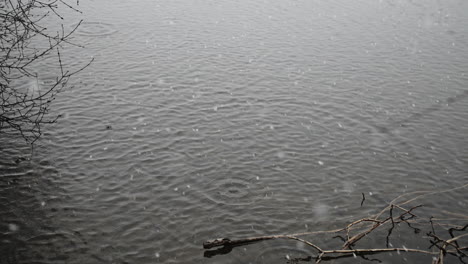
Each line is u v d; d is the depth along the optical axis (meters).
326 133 11.91
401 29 21.33
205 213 8.83
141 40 18.56
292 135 11.76
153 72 15.49
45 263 7.51
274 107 13.28
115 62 16.16
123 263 7.57
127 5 23.52
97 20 20.70
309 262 7.70
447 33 20.81
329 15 23.42
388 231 8.50
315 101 13.75
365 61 17.22
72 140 11.10
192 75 15.39
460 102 13.84
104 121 12.09
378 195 9.50
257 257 7.77
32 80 14.19
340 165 10.52
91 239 8.07
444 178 10.10
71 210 8.77
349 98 14.03
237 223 8.59
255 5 24.83
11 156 10.29
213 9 23.69
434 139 11.73
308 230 8.48
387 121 12.63
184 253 7.82
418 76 15.85
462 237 8.34
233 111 12.96
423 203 9.26
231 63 16.61
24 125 11.53
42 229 8.24
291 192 9.54
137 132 11.62
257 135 11.70
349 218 8.82
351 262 7.73
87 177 9.76
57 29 19.08
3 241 7.91
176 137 11.48
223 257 7.75
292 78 15.46
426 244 8.19
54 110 12.48
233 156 10.73
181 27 20.48
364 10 24.58
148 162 10.38
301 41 19.31
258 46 18.52
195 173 10.05
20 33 17.95
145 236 8.19
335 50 18.34
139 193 9.34
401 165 10.57
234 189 9.55
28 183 9.45
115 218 8.60
